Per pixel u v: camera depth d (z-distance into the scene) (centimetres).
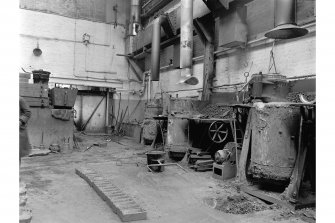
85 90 1363
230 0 713
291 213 355
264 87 534
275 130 416
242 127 530
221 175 526
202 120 639
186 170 595
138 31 1327
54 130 840
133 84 1457
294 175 393
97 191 436
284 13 503
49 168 608
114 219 338
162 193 444
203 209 377
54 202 389
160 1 1169
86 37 1351
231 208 378
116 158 736
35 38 1252
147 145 987
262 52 718
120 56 1430
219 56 878
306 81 589
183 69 753
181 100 786
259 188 446
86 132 1375
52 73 1287
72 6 1325
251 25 748
